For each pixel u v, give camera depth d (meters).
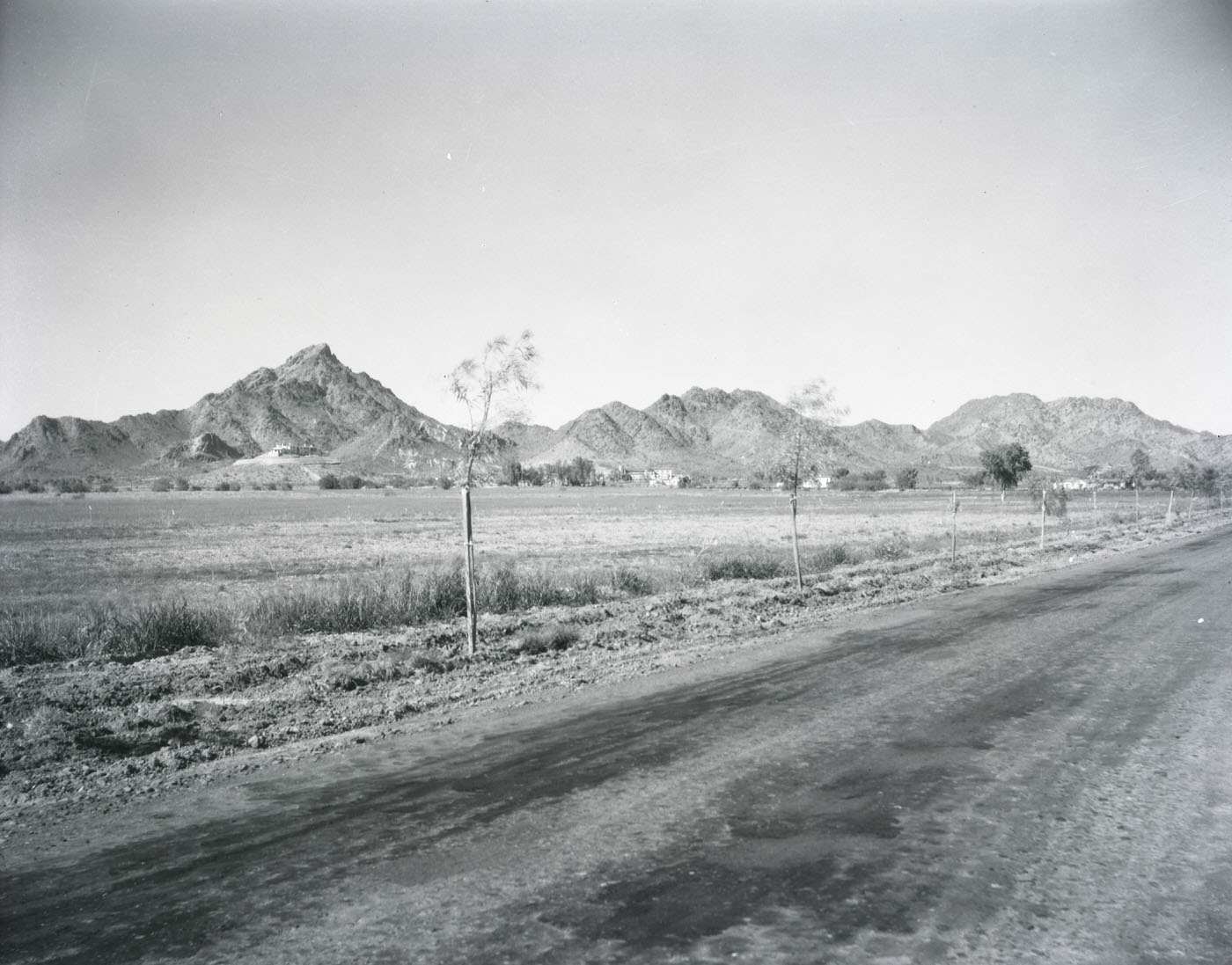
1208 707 8.94
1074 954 4.15
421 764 7.59
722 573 24.34
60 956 4.36
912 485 150.75
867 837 5.63
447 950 4.26
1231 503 78.50
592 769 7.27
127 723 9.27
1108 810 6.07
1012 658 11.84
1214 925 4.44
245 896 4.99
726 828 5.82
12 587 23.28
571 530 52.81
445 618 16.81
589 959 4.12
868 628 14.97
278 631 14.88
